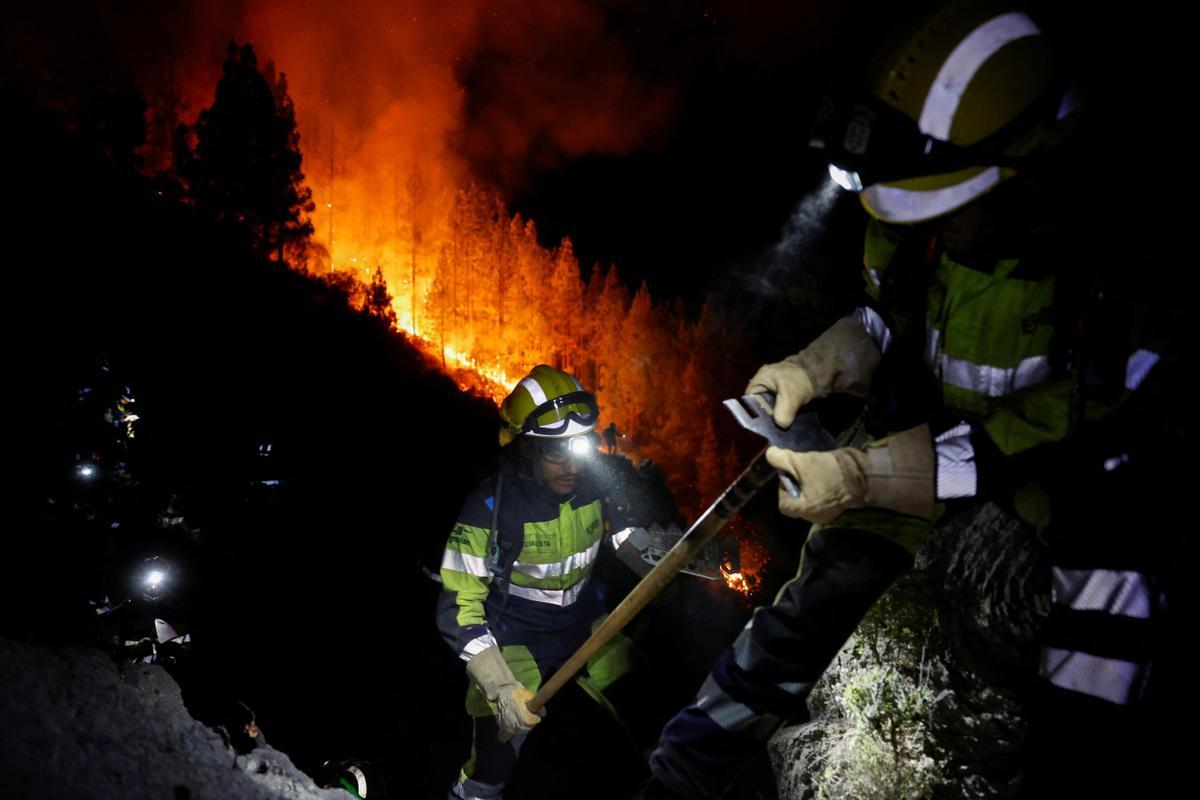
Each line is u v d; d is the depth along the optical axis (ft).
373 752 20.04
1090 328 4.64
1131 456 4.58
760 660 6.16
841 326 6.48
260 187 142.41
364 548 35.83
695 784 6.44
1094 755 4.79
